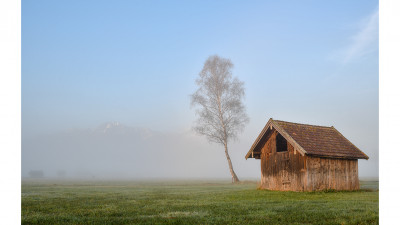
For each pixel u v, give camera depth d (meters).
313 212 14.61
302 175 26.38
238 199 21.69
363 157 29.53
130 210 16.06
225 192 28.44
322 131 30.39
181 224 12.01
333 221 12.27
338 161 28.34
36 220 12.96
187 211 15.55
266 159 29.73
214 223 12.12
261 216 13.60
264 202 19.47
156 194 27.27
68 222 12.62
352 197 22.45
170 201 20.69
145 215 14.35
